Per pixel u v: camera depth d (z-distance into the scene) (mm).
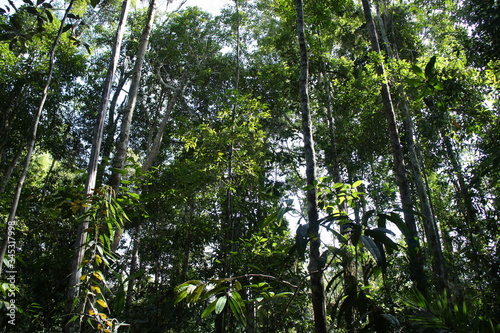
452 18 7961
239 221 8320
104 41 14727
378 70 7176
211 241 8258
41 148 11797
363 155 9562
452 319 2148
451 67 6941
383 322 2281
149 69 15234
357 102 8797
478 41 6617
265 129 11828
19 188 2707
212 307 2016
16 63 9344
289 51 10523
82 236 2838
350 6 10305
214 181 6938
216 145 6820
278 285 5266
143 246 9570
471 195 6684
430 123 7367
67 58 11477
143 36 6812
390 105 6535
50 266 7191
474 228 7184
